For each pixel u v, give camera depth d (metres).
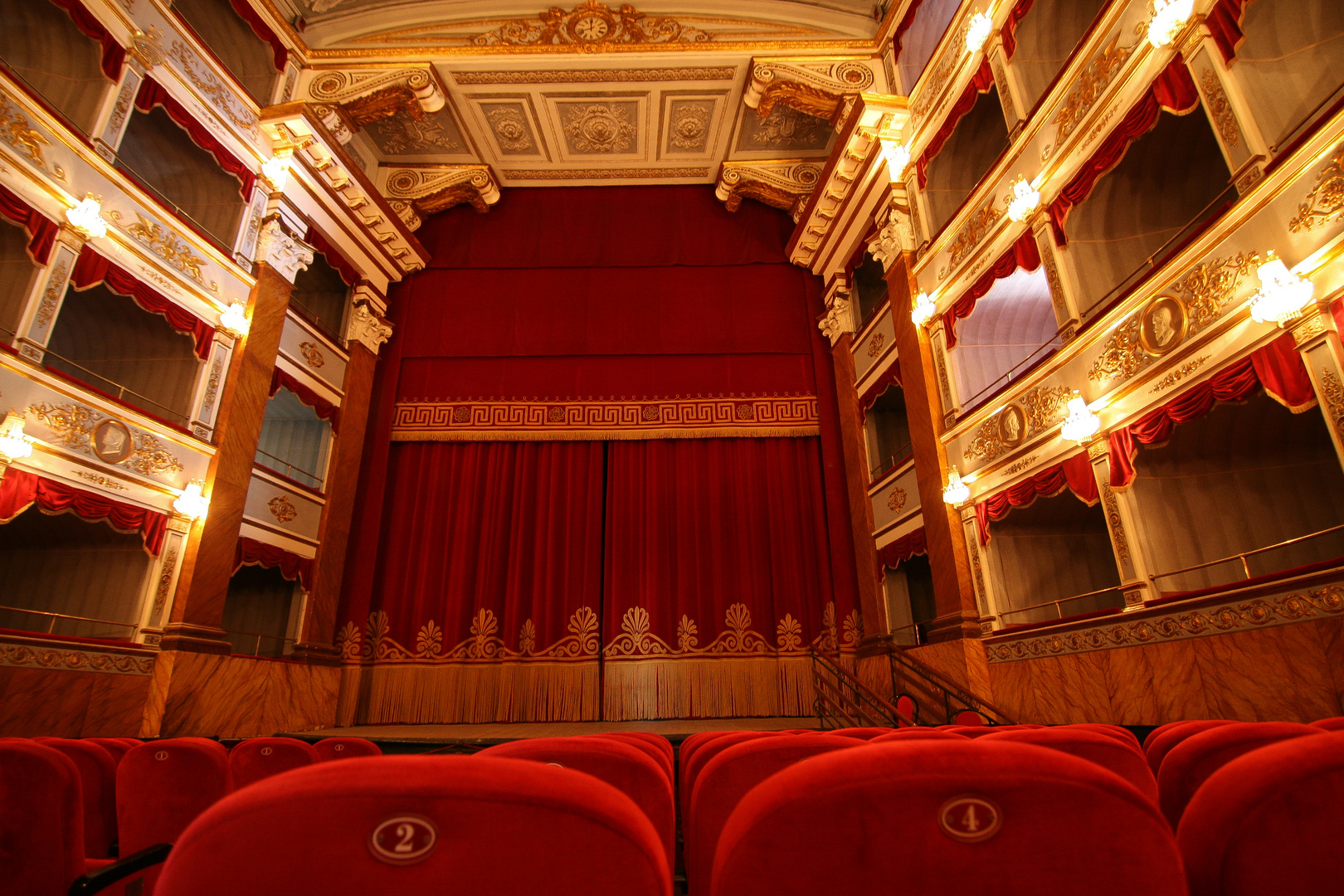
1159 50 5.56
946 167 8.77
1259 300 4.46
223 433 7.70
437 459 10.31
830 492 9.91
